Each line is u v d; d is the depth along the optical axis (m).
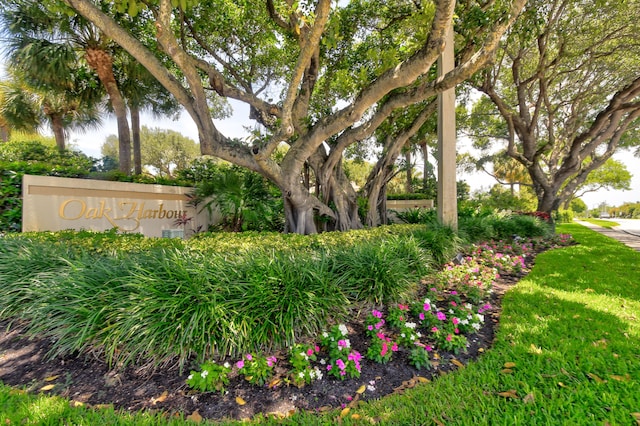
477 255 5.84
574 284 4.45
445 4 3.54
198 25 6.79
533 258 6.54
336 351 2.40
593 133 12.34
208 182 7.79
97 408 1.93
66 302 2.72
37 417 1.78
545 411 1.84
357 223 7.77
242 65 8.11
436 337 2.73
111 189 6.49
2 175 5.24
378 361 2.46
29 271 3.38
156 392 2.13
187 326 2.38
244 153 5.36
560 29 9.36
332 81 7.48
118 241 4.38
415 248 4.34
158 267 2.97
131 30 6.79
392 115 7.85
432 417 1.84
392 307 3.18
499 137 16.44
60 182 5.81
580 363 2.34
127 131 8.97
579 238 9.80
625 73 11.19
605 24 9.12
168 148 23.20
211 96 11.21
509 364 2.35
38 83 7.82
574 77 12.52
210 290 2.72
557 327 2.97
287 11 4.43
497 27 3.80
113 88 8.50
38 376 2.27
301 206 6.29
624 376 2.16
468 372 2.30
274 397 2.12
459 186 18.16
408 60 4.35
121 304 2.55
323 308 2.83
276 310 2.66
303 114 6.33
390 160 8.46
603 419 1.77
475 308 3.41
